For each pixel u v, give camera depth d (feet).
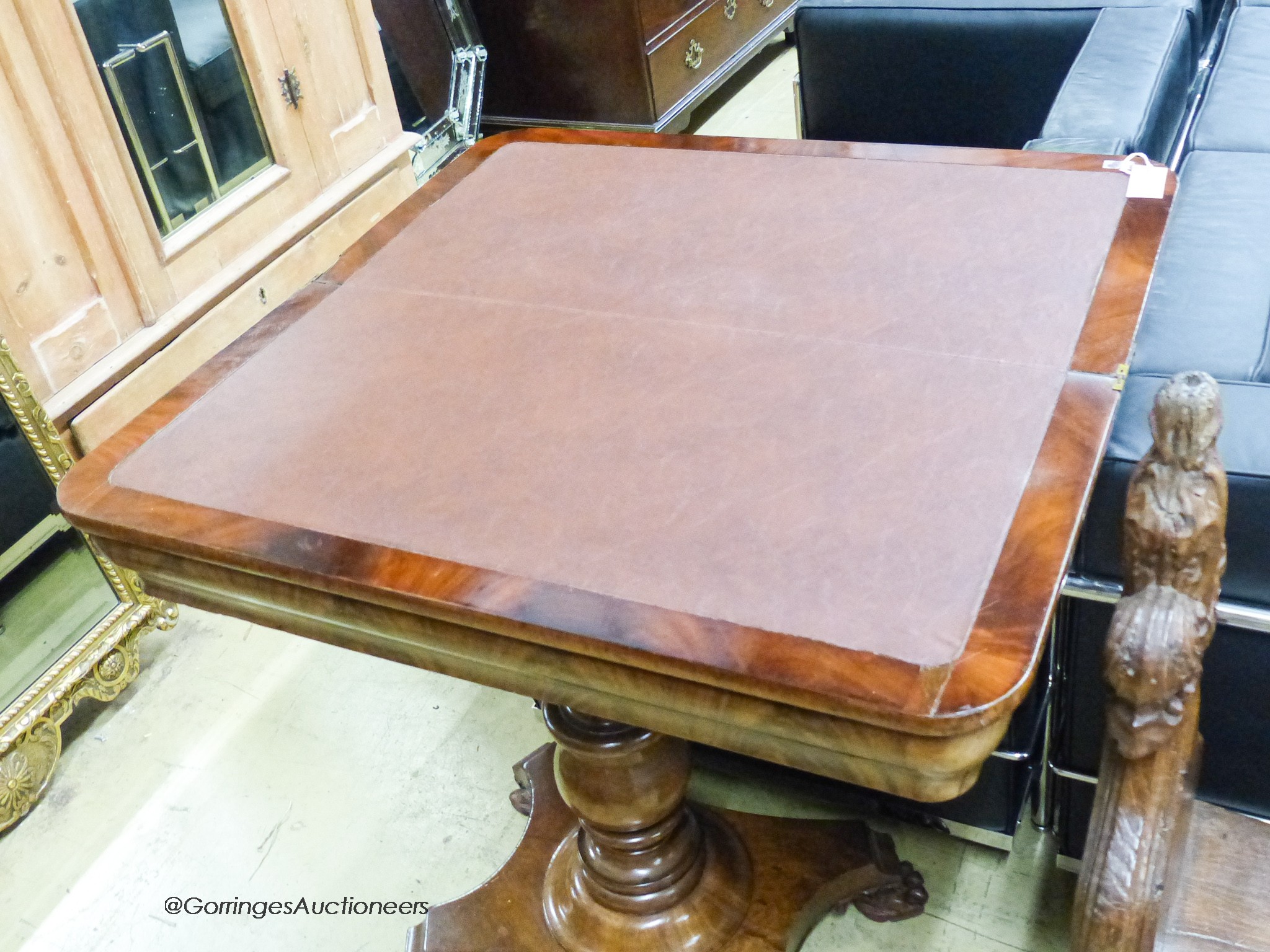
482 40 9.43
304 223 6.61
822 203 4.00
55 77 5.08
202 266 6.07
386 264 4.08
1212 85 5.89
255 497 3.11
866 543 2.63
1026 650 2.31
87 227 5.42
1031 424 2.89
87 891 4.99
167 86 5.67
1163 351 3.94
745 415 3.09
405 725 5.55
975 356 3.15
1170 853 2.87
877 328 3.33
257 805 5.26
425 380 3.45
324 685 5.82
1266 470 3.18
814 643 2.40
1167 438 2.62
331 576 2.80
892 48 6.51
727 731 2.63
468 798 5.16
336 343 3.70
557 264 3.90
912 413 2.99
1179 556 2.64
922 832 4.77
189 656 6.09
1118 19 5.74
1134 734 2.70
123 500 3.18
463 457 3.12
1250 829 3.33
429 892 4.81
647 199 4.21
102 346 5.65
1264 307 4.07
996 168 4.01
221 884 4.94
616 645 2.48
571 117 10.05
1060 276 3.42
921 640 2.37
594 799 4.01
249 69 6.07
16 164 5.07
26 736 5.23
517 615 2.59
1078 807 4.21
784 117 10.47
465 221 4.26
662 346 3.41
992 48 6.24
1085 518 3.47
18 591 5.18
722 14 10.24
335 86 6.71
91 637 5.51
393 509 2.98
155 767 5.51
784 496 2.80
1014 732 4.01
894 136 6.91
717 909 4.35
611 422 3.15
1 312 5.14
